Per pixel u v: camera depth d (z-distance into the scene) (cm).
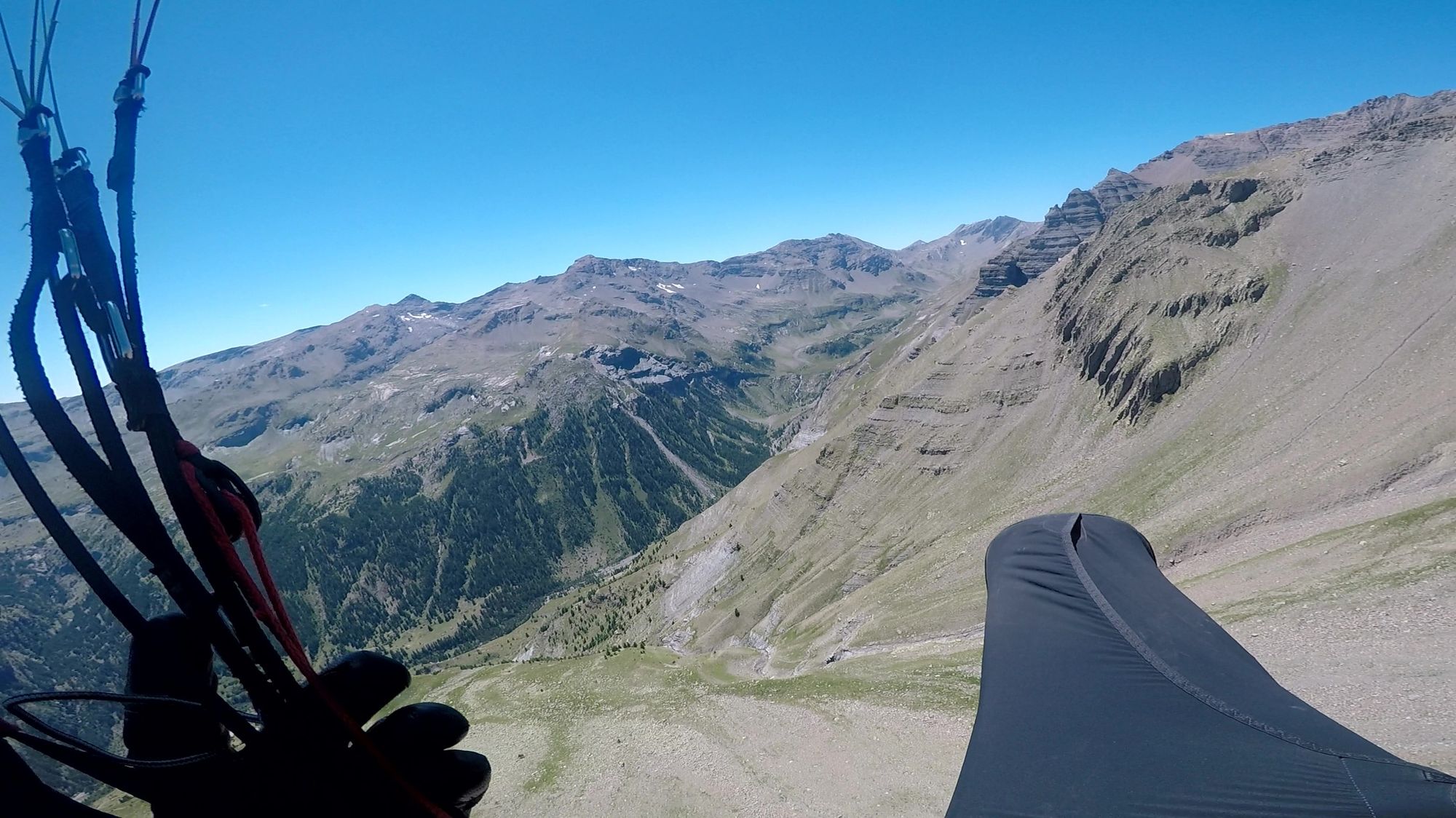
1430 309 11131
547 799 4412
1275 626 3941
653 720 5034
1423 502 5588
